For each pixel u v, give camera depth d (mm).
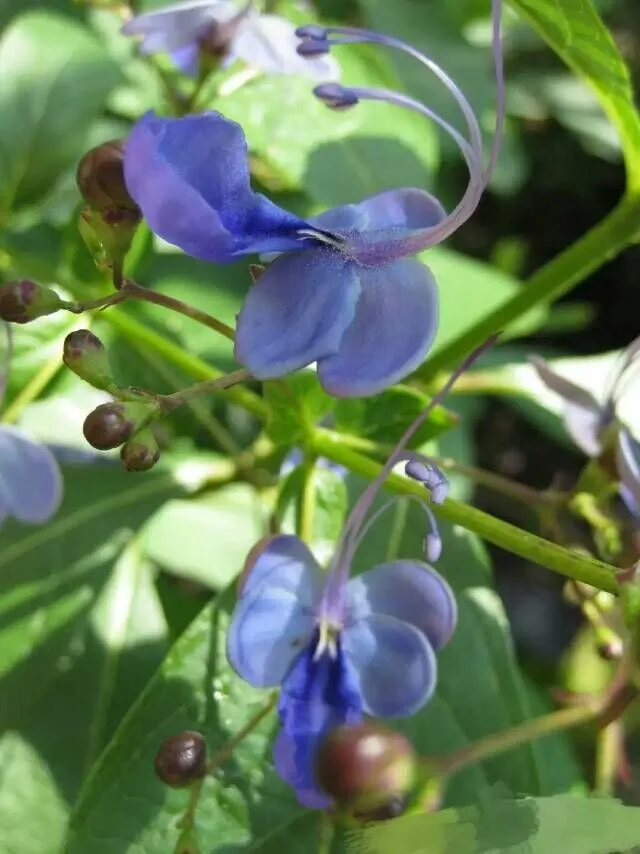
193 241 79
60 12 170
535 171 268
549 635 240
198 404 145
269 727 110
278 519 117
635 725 140
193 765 98
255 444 150
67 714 127
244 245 83
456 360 131
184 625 151
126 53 173
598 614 114
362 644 98
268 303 87
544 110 249
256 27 131
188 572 154
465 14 228
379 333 87
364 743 83
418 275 89
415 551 131
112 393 90
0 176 141
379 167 153
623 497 116
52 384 133
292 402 113
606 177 269
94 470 140
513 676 125
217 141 79
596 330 277
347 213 90
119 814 105
